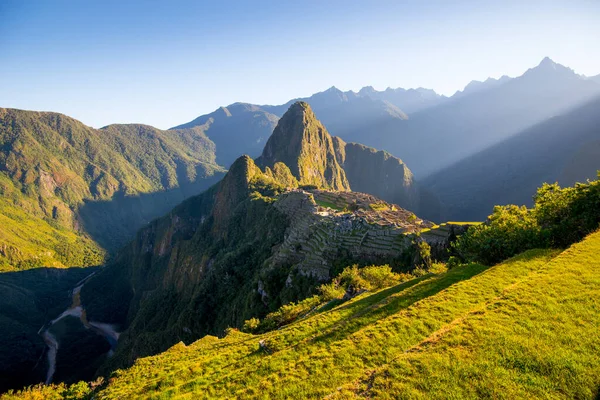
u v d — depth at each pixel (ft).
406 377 54.44
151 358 151.64
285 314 173.06
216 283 407.23
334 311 119.55
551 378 50.29
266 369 76.23
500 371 52.60
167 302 577.43
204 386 81.51
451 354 57.62
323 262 270.26
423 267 215.72
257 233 484.74
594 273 78.38
